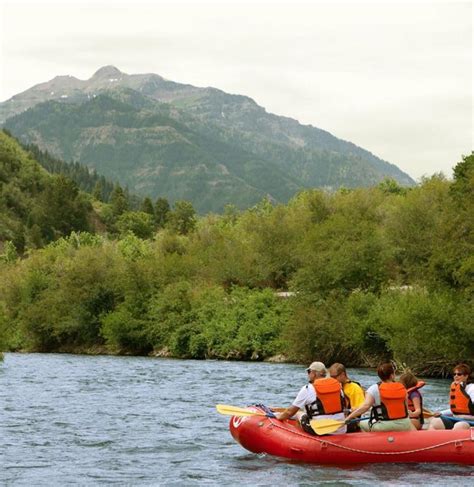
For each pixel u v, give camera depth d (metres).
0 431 20.98
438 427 16.58
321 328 50.56
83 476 15.41
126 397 29.61
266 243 76.69
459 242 42.16
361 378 38.72
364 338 48.00
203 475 15.39
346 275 52.91
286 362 54.12
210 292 66.25
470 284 40.94
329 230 57.88
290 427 16.33
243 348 58.41
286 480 14.72
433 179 69.75
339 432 15.84
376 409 15.92
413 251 60.69
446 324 40.31
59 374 42.19
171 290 67.38
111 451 18.03
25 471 15.90
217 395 30.22
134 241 108.12
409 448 15.50
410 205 64.31
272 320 58.03
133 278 71.75
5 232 189.25
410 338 41.38
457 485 14.18
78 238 125.19
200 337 61.56
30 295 82.00
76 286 76.00
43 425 22.11
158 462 16.75
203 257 81.25
